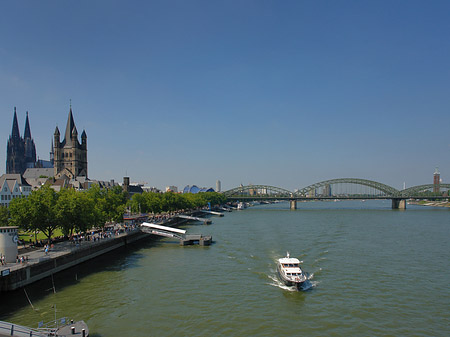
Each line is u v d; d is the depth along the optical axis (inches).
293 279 2219.5
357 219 7313.0
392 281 2379.4
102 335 1547.7
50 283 2301.9
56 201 3011.8
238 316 1781.5
